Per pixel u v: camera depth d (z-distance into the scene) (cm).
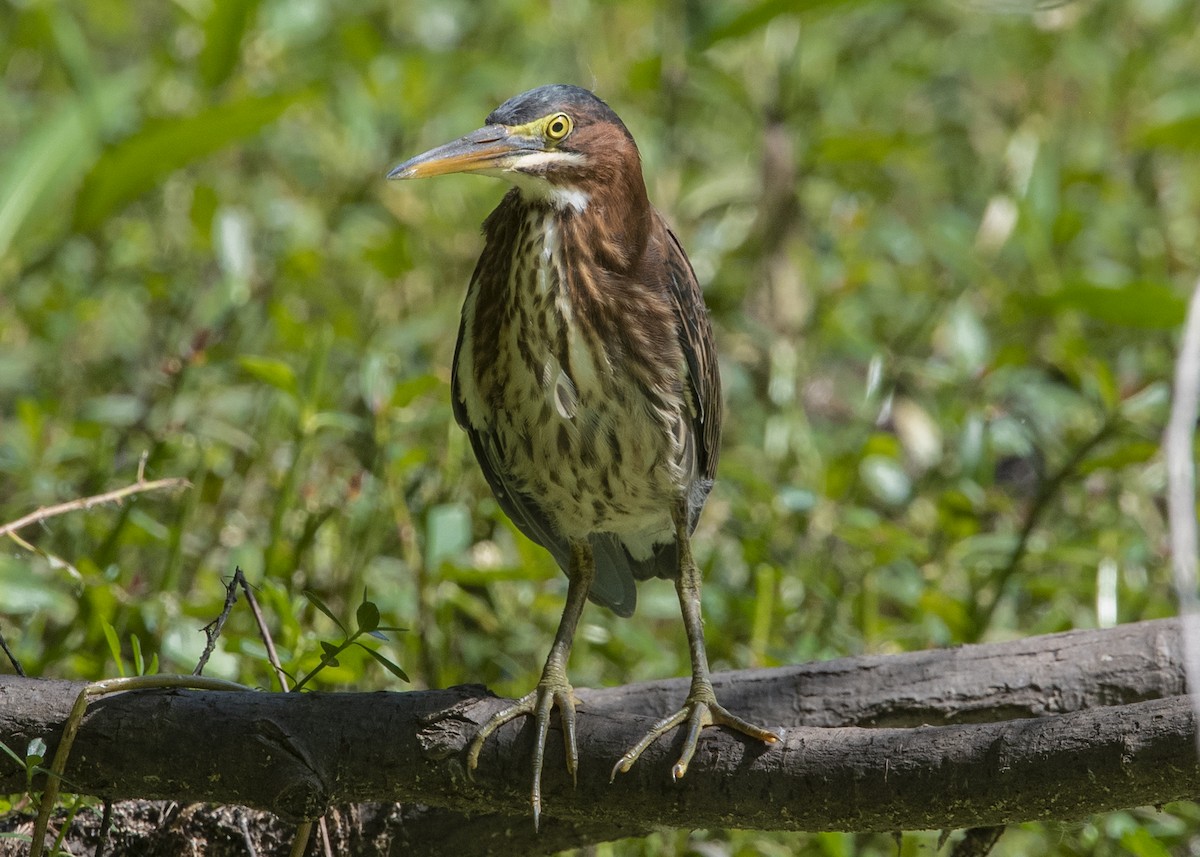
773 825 669
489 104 1569
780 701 822
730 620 1048
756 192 1489
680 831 874
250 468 1138
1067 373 1270
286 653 816
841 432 1298
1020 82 1694
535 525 908
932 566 1102
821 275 1381
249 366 974
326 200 1511
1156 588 1124
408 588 1004
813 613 1091
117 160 1329
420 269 1430
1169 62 1711
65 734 669
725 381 1293
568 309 823
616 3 1653
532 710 703
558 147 830
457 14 1666
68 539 1054
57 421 1184
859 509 1103
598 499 863
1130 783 607
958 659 822
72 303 1316
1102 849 880
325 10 1563
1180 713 601
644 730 687
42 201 1366
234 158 1568
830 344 1346
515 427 852
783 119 1492
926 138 1582
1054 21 1612
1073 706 805
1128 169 1612
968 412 1157
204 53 1408
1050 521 1198
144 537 1004
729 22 1416
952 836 902
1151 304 1212
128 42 1797
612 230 836
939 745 638
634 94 1553
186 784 678
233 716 675
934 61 1714
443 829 781
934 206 1605
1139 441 1121
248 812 775
